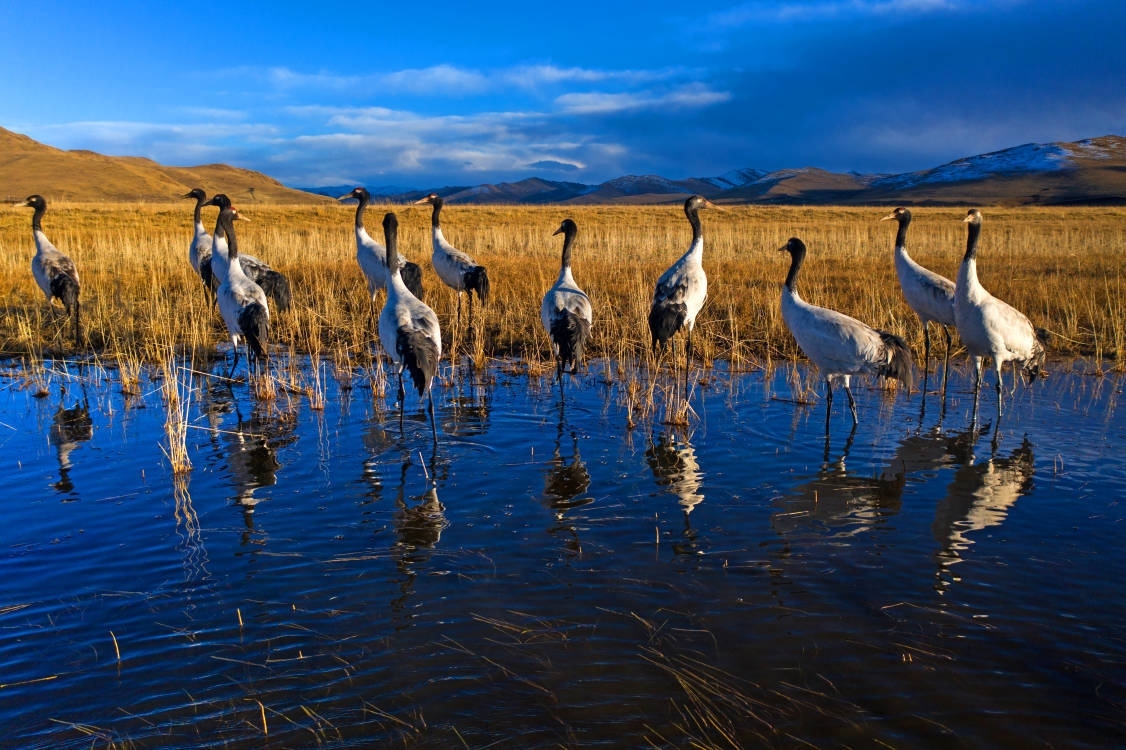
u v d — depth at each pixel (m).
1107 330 12.16
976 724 3.60
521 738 3.52
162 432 8.02
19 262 19.69
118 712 3.71
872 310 12.85
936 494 6.41
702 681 3.93
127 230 31.16
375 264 13.17
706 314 13.62
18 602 4.68
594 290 15.06
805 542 5.52
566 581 4.95
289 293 13.27
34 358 10.58
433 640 4.30
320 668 4.05
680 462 7.19
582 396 9.50
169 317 12.72
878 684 3.90
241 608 4.64
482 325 12.21
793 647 4.22
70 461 7.14
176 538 5.57
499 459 7.27
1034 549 5.38
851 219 46.31
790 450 7.52
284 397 9.45
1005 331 8.00
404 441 7.80
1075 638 4.29
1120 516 5.93
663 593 4.80
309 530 5.73
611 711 3.70
